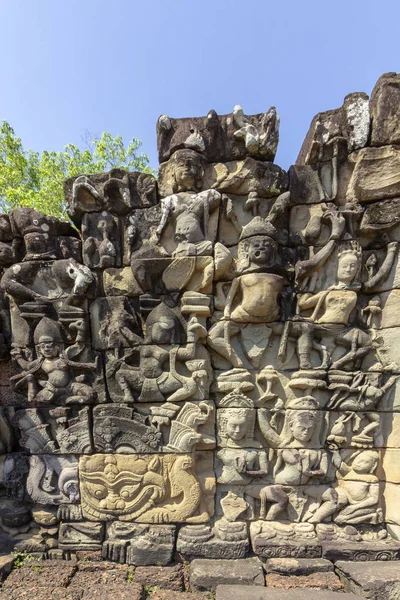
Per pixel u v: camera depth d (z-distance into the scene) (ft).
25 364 11.16
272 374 10.98
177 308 11.09
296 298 11.30
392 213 10.76
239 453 10.83
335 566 9.84
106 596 8.85
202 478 10.79
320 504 10.90
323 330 11.16
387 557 9.93
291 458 10.73
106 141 40.22
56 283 11.34
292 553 10.10
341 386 10.94
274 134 11.10
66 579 9.52
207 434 10.89
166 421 10.65
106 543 10.43
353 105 10.86
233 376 10.95
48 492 10.80
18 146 36.29
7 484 11.05
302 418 10.71
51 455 10.98
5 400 11.88
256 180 11.03
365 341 11.05
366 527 10.69
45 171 36.47
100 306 11.16
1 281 11.32
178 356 10.76
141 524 10.58
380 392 10.87
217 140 11.32
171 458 10.66
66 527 10.71
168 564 10.12
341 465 11.00
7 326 11.80
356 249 11.10
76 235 12.34
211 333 11.06
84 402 10.82
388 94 10.57
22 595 8.87
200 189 11.27
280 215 11.21
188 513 10.47
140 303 11.07
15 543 10.62
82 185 11.17
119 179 11.25
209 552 10.17
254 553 10.33
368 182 10.77
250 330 11.30
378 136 10.67
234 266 11.16
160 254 11.07
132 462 10.70
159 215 11.31
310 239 11.37
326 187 11.46
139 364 11.09
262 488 10.80
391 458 10.84
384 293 11.26
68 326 11.14
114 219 11.44
